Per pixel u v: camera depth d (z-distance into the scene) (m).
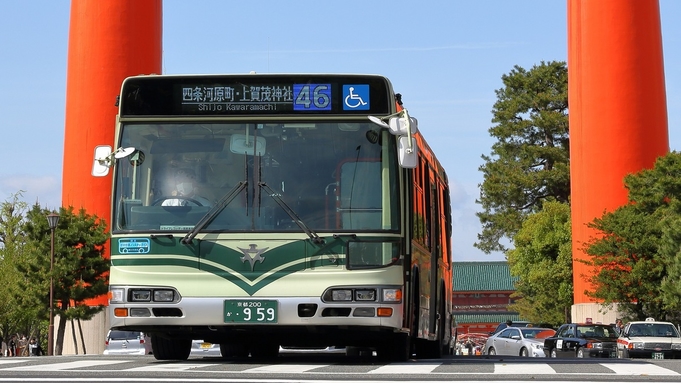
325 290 15.31
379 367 14.54
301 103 16.03
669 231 52.97
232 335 17.00
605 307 64.88
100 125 69.00
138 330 16.33
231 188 15.79
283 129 16.03
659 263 58.53
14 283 71.94
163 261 15.57
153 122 16.19
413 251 17.05
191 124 16.14
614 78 71.44
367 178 15.77
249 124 16.06
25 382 11.12
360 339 17.20
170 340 18.58
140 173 16.03
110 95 69.12
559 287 93.69
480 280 152.88
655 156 71.06
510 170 113.88
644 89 71.19
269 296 15.33
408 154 15.47
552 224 95.00
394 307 15.41
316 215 15.59
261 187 15.76
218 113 16.09
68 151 70.00
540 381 11.41
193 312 15.41
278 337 17.22
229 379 11.62
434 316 22.03
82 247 62.84
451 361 18.14
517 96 117.31
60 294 62.19
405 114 15.66
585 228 72.31
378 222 15.60
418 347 24.11
